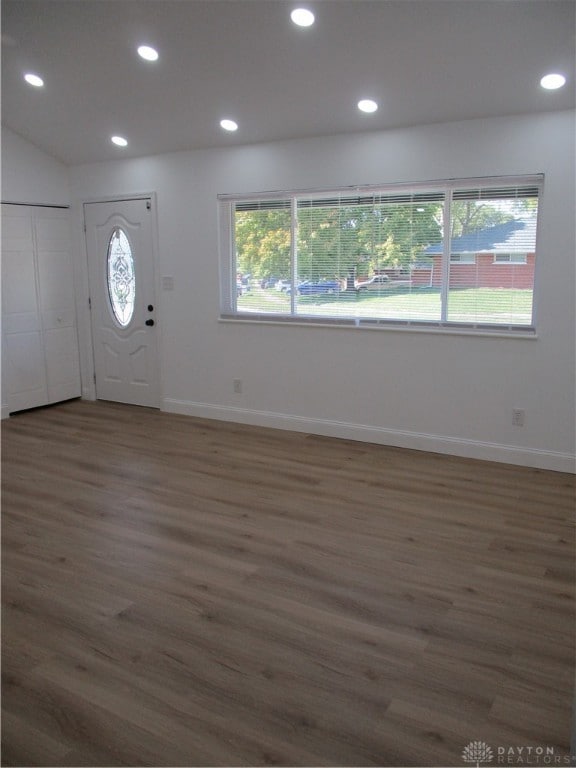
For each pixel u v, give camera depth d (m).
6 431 5.21
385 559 3.02
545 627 2.47
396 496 3.78
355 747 1.86
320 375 4.98
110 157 5.63
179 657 2.29
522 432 4.26
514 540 3.21
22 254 5.67
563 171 3.87
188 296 5.52
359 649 2.33
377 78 3.79
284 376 5.15
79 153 5.66
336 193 4.68
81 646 2.35
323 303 4.90
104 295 6.02
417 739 1.89
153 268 5.67
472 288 4.32
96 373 6.29
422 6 3.12
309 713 2.00
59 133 5.34
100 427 5.34
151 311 5.79
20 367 5.77
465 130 4.12
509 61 3.46
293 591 2.73
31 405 5.91
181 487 3.95
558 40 3.24
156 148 5.30
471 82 3.69
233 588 2.76
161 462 4.43
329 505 3.66
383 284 4.62
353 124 4.38
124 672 2.20
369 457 4.50
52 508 3.63
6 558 3.04
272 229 5.01
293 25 3.41
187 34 3.65
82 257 6.06
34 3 3.58
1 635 2.37
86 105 4.75
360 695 2.08
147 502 3.71
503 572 2.89
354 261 4.71
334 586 2.78
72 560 3.02
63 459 4.50
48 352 6.02
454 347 4.39
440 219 4.33
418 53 3.49
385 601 2.65
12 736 1.91
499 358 4.24
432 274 4.43
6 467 4.33
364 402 4.82
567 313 3.98
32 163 5.66
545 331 4.06
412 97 3.93
